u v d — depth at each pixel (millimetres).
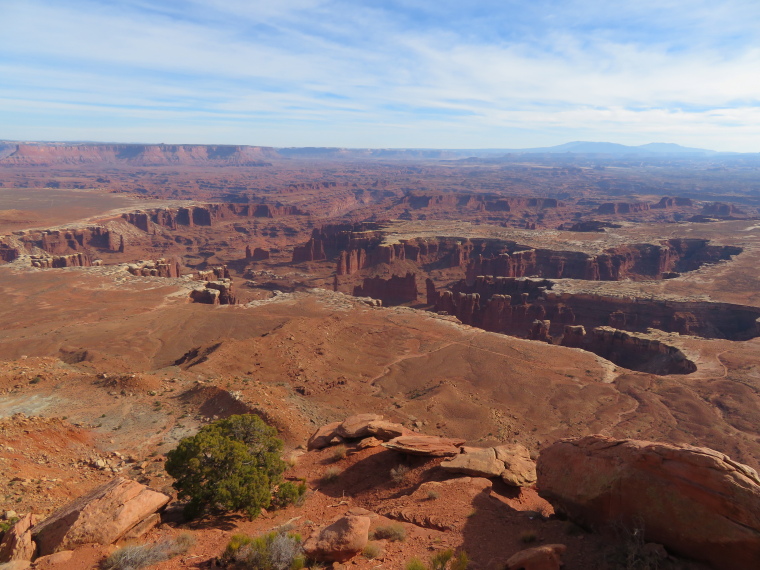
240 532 18328
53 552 15273
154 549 15094
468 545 15844
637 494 15188
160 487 26578
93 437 34969
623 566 14008
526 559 13898
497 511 18547
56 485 23906
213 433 21797
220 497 19375
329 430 31125
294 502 21984
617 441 16953
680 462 14805
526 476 21797
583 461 17266
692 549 13984
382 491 22375
